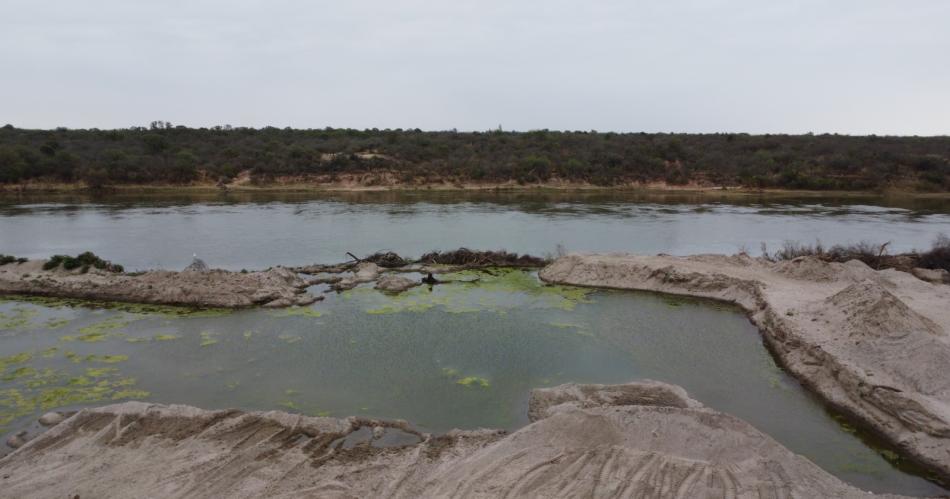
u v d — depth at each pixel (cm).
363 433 927
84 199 4584
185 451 843
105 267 2044
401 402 1059
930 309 1404
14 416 993
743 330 1470
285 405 1045
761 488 712
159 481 769
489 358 1277
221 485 762
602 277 1953
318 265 2223
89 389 1108
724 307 1675
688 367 1235
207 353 1300
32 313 1600
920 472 837
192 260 2386
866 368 1059
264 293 1706
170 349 1323
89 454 837
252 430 905
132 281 1766
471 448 856
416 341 1381
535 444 800
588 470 741
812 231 3206
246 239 2888
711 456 779
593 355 1299
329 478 781
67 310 1631
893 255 2227
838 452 895
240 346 1345
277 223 3444
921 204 4591
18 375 1172
